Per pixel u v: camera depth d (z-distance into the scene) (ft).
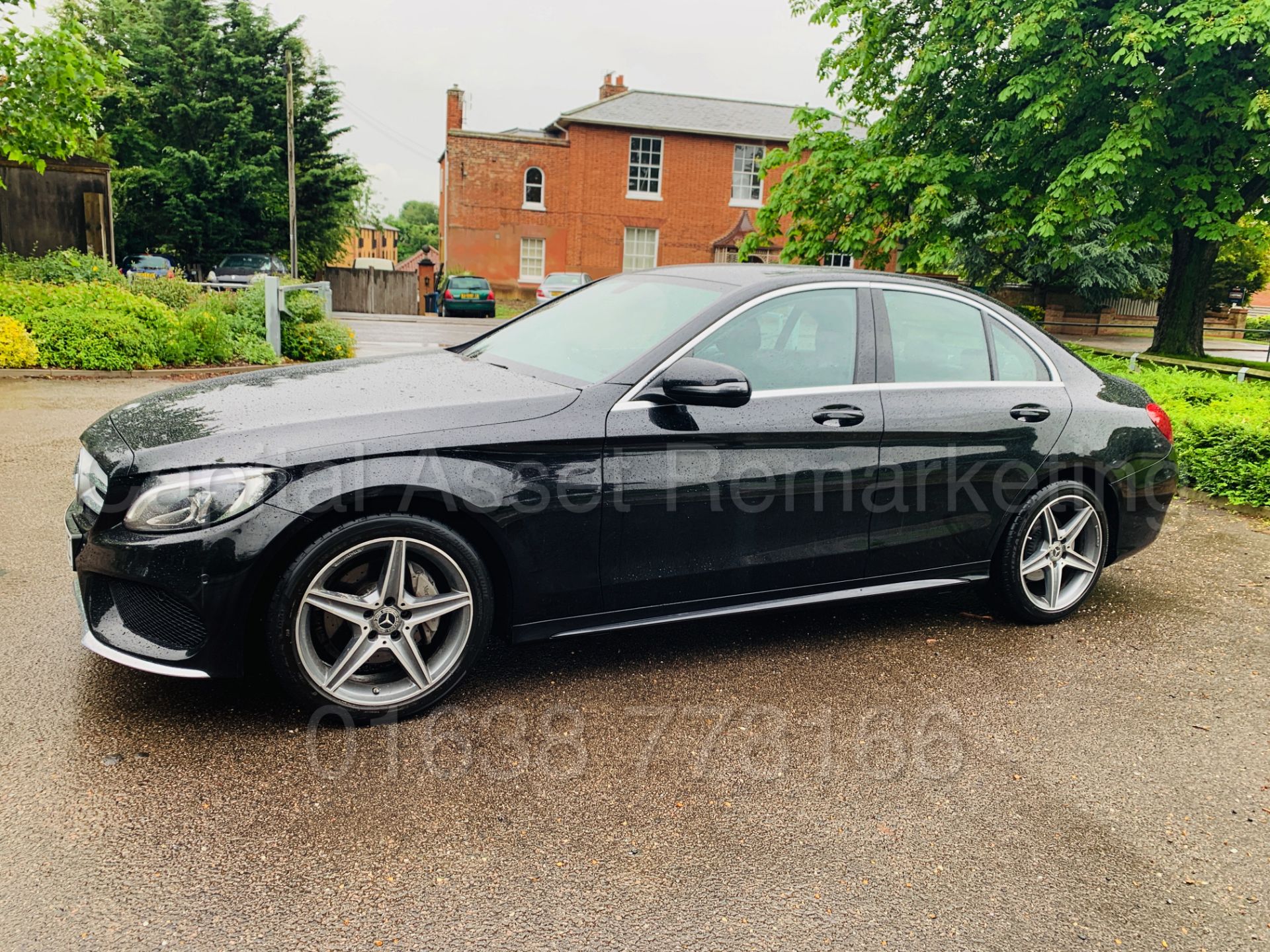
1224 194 40.81
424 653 9.99
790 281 11.62
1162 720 10.66
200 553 8.39
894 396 11.80
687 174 106.11
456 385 10.64
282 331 39.45
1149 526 14.19
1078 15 37.47
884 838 8.10
